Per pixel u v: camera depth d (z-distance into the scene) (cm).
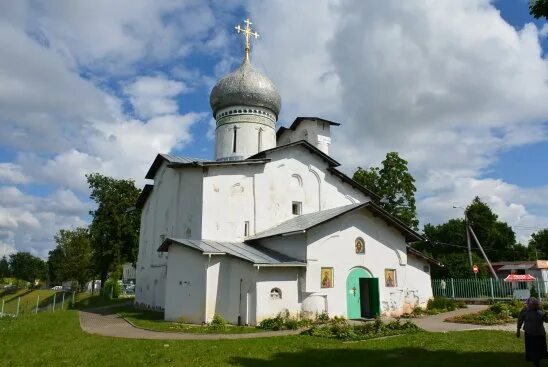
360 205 2228
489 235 5941
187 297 2103
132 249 4728
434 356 1148
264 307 1948
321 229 2159
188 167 2556
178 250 2216
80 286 5853
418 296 2577
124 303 3578
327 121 3139
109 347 1335
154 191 3138
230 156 2920
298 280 2086
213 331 1733
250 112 2983
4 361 1142
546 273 4766
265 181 2602
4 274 11894
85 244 5334
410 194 4181
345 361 1102
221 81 3056
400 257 2411
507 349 1238
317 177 2805
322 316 2027
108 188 4738
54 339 1533
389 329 1633
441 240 6178
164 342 1428
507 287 3328
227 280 2094
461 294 3416
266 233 2400
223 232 2422
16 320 2198
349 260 2227
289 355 1179
